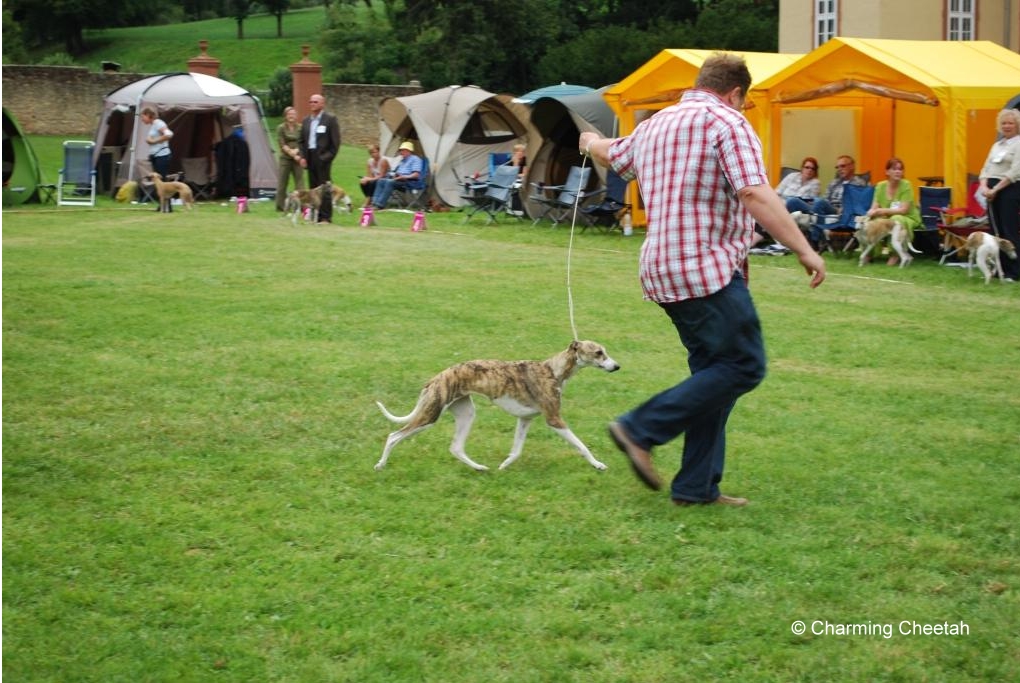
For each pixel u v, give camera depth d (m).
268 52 59.50
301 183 19.64
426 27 45.16
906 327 9.88
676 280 5.08
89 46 64.12
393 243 15.48
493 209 18.89
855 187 14.70
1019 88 14.51
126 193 20.73
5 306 10.28
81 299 10.72
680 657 4.00
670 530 5.12
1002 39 24.19
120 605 4.35
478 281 12.09
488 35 44.09
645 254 5.20
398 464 6.09
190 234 16.05
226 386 7.63
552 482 5.82
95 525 5.16
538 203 19.05
